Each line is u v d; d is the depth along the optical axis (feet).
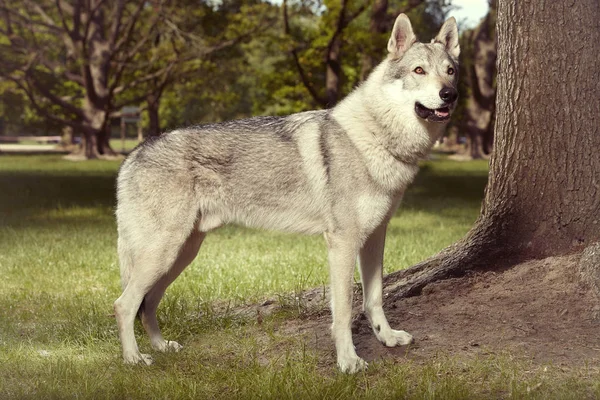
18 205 45.06
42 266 25.29
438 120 13.96
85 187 59.26
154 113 128.67
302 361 13.85
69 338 16.26
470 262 17.66
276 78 89.76
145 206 14.61
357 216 14.03
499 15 18.02
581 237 16.93
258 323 16.98
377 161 14.05
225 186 14.90
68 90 129.18
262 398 12.07
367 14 106.01
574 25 16.63
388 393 12.10
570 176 16.93
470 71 126.41
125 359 14.48
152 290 15.71
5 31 104.22
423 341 14.66
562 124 16.89
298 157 14.49
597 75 16.71
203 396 12.40
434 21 106.52
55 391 12.51
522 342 14.14
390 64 14.49
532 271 16.84
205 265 25.26
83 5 104.99
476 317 15.55
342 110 14.55
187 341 16.12
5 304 19.81
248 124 15.05
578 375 12.51
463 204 49.44
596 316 14.94
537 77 17.06
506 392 12.01
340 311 13.83
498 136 18.20
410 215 42.34
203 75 114.52
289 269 24.27
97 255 27.50
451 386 11.94
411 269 18.63
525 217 17.56
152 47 111.34
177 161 14.65
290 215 14.82
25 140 226.58
